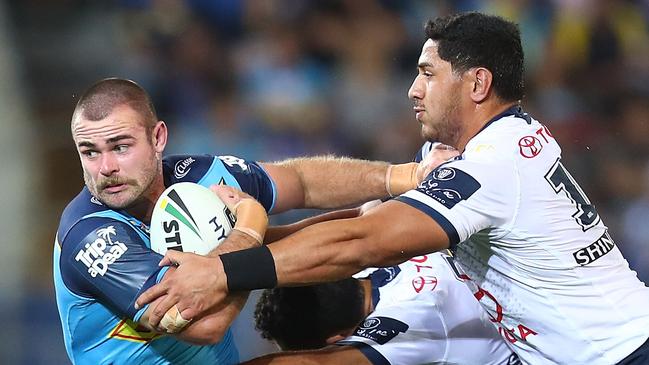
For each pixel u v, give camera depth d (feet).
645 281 108.27
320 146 116.57
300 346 52.75
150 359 46.24
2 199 104.42
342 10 126.62
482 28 48.14
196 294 40.81
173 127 117.08
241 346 87.35
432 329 50.67
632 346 47.85
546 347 49.14
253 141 116.26
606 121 122.01
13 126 109.81
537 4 127.34
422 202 43.91
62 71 117.08
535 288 48.03
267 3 126.31
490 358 52.39
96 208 45.73
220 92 120.67
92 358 46.85
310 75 122.31
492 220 45.62
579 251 47.60
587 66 125.49
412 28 127.13
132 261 43.45
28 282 98.17
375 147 116.88
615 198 115.14
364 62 124.47
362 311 52.65
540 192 46.62
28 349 92.12
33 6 119.96
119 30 122.21
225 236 44.19
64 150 109.60
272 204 52.54
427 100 48.96
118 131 43.98
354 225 42.57
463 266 49.93
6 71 113.80
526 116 48.98
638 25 128.36
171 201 44.37
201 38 122.62
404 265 53.42
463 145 49.49
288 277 41.65
